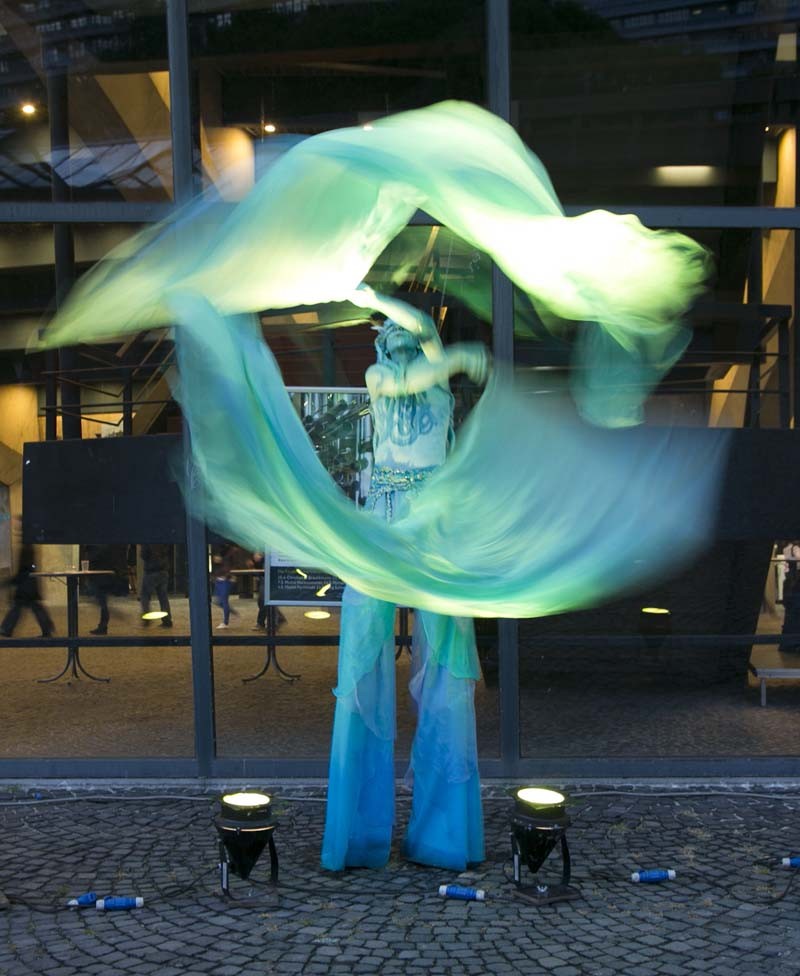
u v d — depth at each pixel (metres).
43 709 5.60
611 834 4.47
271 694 5.59
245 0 5.38
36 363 5.47
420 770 4.16
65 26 5.45
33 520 5.57
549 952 3.28
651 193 5.55
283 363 5.42
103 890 3.83
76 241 5.43
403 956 3.25
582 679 6.01
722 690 6.08
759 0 5.47
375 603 4.07
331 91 5.42
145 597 5.54
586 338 5.33
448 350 4.20
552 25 5.48
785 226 5.38
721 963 3.19
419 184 3.79
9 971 3.15
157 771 5.41
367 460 5.44
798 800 4.99
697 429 5.41
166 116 5.40
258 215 3.87
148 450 5.46
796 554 5.87
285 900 3.73
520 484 4.24
